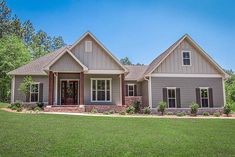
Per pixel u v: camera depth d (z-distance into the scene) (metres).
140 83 31.97
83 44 26.53
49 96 24.28
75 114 20.30
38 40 62.69
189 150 8.91
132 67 35.81
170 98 26.56
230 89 54.19
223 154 8.49
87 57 26.33
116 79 27.52
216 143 10.23
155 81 26.45
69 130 12.22
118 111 24.97
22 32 60.47
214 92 27.02
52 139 10.08
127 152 8.40
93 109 24.30
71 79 27.34
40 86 27.86
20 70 28.44
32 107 26.50
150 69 27.91
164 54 28.62
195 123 16.17
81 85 24.81
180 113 24.70
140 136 11.28
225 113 25.19
